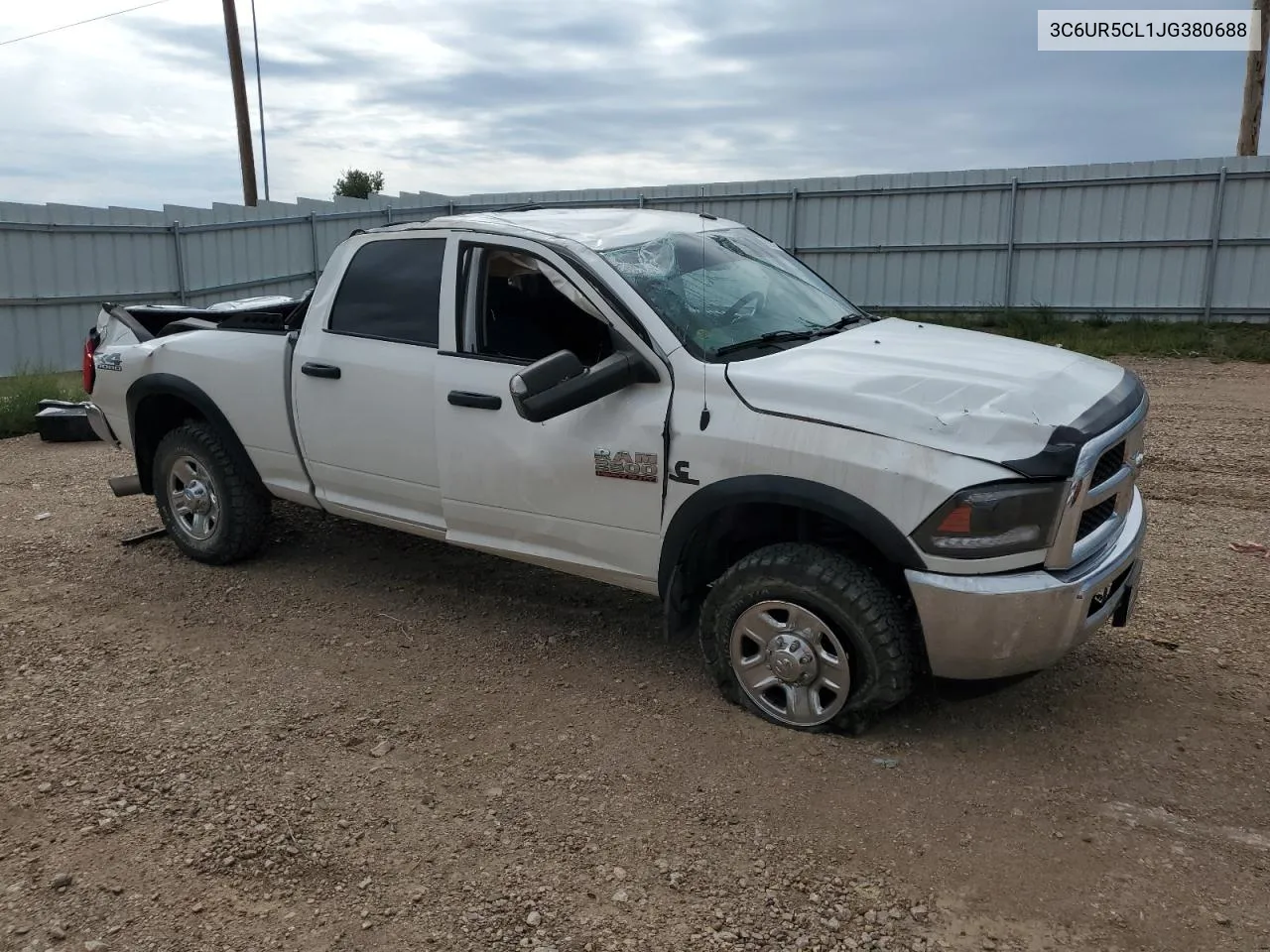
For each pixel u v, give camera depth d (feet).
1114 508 12.39
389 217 70.90
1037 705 13.07
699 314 13.41
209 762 12.14
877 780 11.42
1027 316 55.57
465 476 14.53
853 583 11.62
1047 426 10.95
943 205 58.13
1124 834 10.38
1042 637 11.11
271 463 17.40
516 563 18.94
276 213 64.39
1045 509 10.78
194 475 18.76
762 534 13.16
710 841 10.41
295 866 10.18
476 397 14.14
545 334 13.84
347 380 15.70
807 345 13.35
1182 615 15.75
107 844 10.61
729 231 16.56
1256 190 51.26
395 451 15.34
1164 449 27.25
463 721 13.05
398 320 15.35
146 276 56.34
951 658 11.34
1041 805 10.91
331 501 16.80
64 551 20.18
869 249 60.29
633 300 12.96
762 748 12.14
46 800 11.42
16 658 15.16
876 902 9.43
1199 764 11.66
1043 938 8.93
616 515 13.17
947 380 11.91
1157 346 47.47
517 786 11.48
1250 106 56.39
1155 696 13.23
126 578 18.57
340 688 14.03
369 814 11.01
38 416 31.14
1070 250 55.83
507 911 9.43
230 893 9.80
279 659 15.01
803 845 10.30
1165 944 8.82
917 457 10.92
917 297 60.03
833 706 12.14
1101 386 12.53
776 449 11.62
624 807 11.03
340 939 9.14
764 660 12.55
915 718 12.80
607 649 15.16
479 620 16.37
